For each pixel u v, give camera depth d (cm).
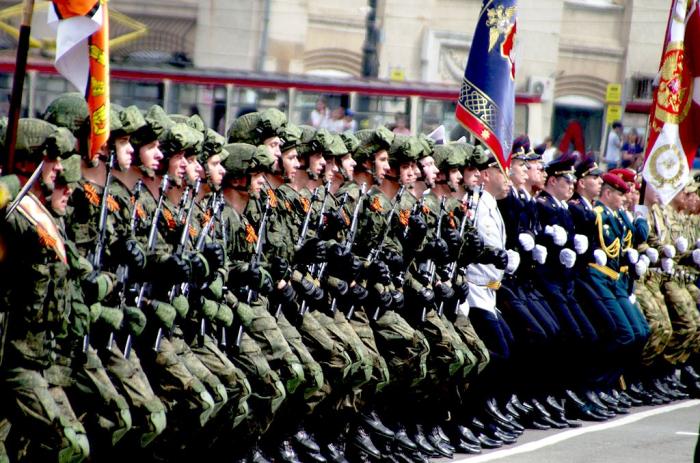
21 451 2052
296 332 2711
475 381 3306
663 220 4400
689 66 4303
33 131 2075
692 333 4319
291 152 2822
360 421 2942
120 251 2262
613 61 9712
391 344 2948
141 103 7269
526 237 3541
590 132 9456
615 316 3841
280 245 2755
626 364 4022
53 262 2017
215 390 2417
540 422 3638
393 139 3103
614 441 3438
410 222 3055
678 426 3744
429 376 3083
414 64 9275
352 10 8931
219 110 7300
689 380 4453
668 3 9812
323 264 2833
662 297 4266
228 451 2611
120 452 2353
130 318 2261
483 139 3459
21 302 2005
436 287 3103
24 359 2019
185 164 2503
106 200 2270
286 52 8662
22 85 2052
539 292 3666
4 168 2019
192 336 2472
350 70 9156
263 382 2572
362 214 2981
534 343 3519
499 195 3478
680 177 4284
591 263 3859
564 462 3111
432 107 7600
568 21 9562
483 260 3266
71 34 2214
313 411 2745
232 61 8269
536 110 9131
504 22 3509
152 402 2252
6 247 1981
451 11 9312
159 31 7769
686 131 4300
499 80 3503
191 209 2453
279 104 7350
